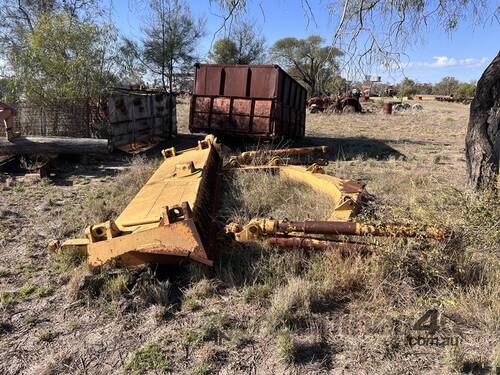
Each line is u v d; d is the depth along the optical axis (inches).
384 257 154.4
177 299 152.3
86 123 445.1
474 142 242.2
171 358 123.9
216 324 137.0
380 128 865.5
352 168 377.7
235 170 299.7
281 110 476.1
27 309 150.6
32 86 430.0
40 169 330.3
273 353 125.2
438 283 151.8
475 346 125.0
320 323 137.1
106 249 159.5
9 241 210.4
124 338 133.8
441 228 156.3
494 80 236.1
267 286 154.5
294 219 217.2
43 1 606.2
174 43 1363.2
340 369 118.6
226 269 165.0
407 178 315.3
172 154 294.5
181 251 151.5
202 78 473.1
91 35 457.1
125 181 306.2
